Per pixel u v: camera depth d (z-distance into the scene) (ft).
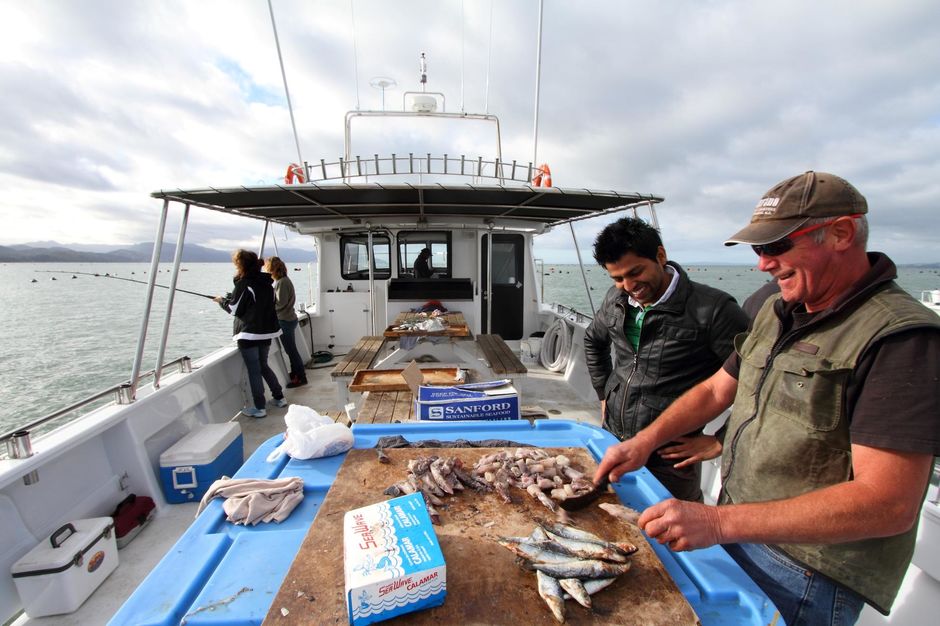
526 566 3.51
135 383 9.71
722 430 5.74
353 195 12.19
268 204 13.16
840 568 3.84
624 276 6.45
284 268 17.43
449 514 4.25
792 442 3.82
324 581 3.30
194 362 13.34
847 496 3.11
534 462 5.12
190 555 3.73
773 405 4.07
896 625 5.71
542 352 19.58
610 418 7.57
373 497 4.49
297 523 4.26
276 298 17.17
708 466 9.80
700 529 3.29
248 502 4.30
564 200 13.15
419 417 7.88
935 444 2.89
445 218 18.33
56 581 6.82
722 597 3.46
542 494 4.46
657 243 6.34
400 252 20.63
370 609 2.95
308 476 5.06
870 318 3.42
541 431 6.45
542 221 19.57
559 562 3.46
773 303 4.56
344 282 21.48
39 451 7.26
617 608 3.16
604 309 7.93
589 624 3.02
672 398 6.63
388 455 5.34
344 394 13.64
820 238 3.52
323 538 3.80
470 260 20.75
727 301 6.40
